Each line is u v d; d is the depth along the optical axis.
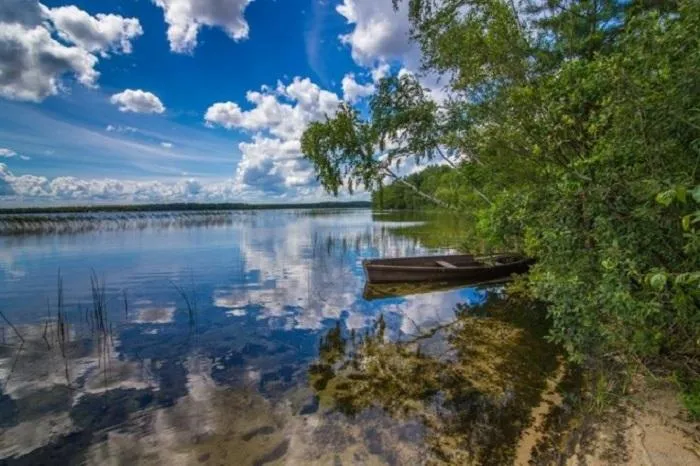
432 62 8.62
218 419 4.46
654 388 3.83
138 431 4.22
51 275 13.44
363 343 6.96
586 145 3.78
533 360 5.80
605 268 3.08
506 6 6.31
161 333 7.61
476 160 9.35
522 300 9.43
